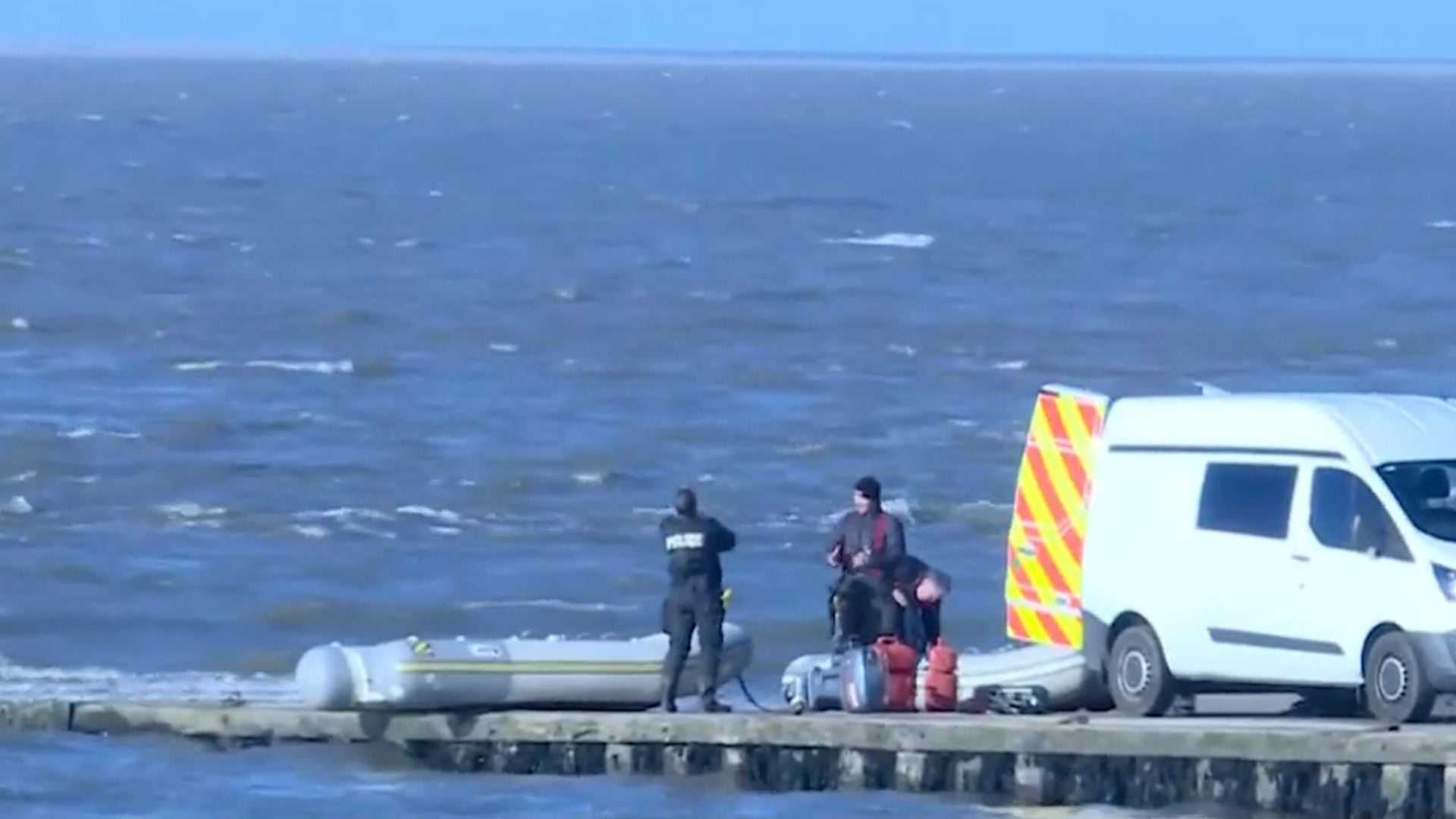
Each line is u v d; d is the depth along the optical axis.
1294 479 80.00
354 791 81.94
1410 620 76.81
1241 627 80.44
